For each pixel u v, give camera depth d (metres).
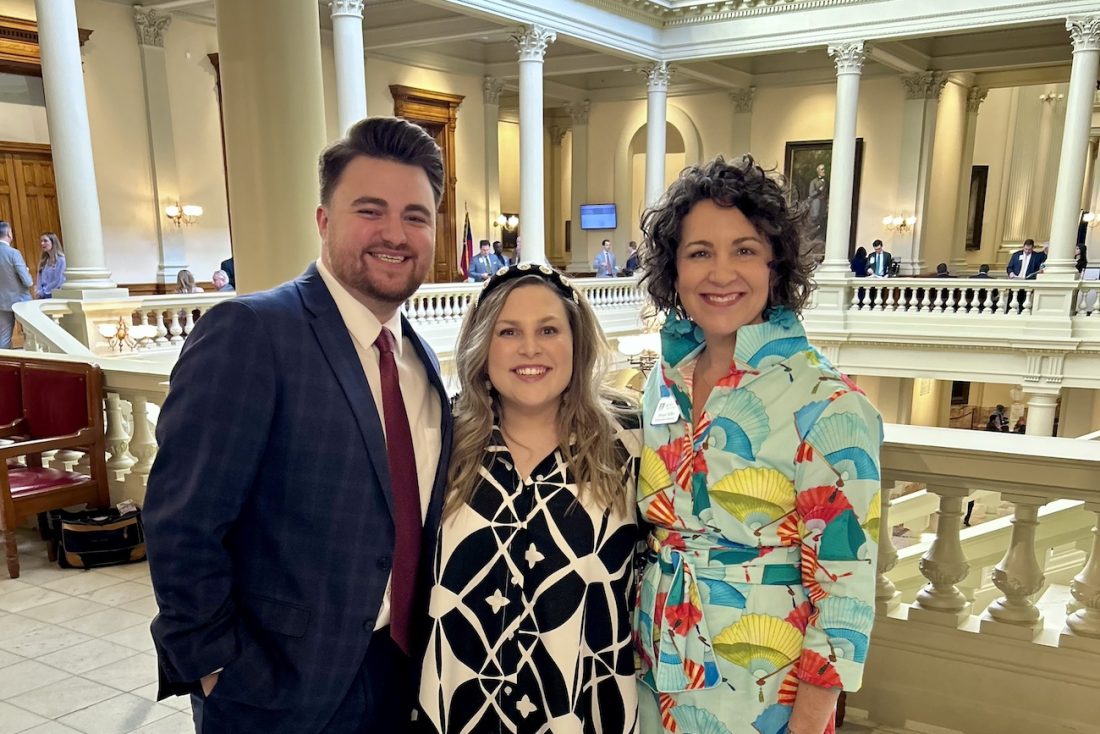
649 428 1.53
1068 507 3.10
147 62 10.55
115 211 10.50
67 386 3.87
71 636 2.96
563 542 1.46
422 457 1.54
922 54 13.98
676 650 1.44
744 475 1.39
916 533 4.24
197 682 1.37
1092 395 14.31
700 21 13.11
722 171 1.43
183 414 1.29
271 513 1.38
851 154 12.20
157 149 10.79
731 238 1.41
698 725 1.44
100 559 3.64
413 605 1.50
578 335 1.55
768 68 15.77
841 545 1.30
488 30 11.75
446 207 14.80
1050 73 14.82
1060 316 10.73
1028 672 2.16
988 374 11.36
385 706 1.52
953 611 2.27
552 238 20.69
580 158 17.88
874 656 2.35
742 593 1.41
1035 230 17.47
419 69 14.02
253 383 1.32
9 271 7.88
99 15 10.06
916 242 14.74
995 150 17.17
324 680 1.37
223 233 11.82
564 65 14.77
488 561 1.45
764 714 1.40
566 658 1.43
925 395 16.12
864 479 1.30
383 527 1.40
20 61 9.70
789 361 1.39
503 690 1.45
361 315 1.47
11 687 2.60
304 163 2.84
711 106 16.53
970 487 2.19
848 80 12.07
